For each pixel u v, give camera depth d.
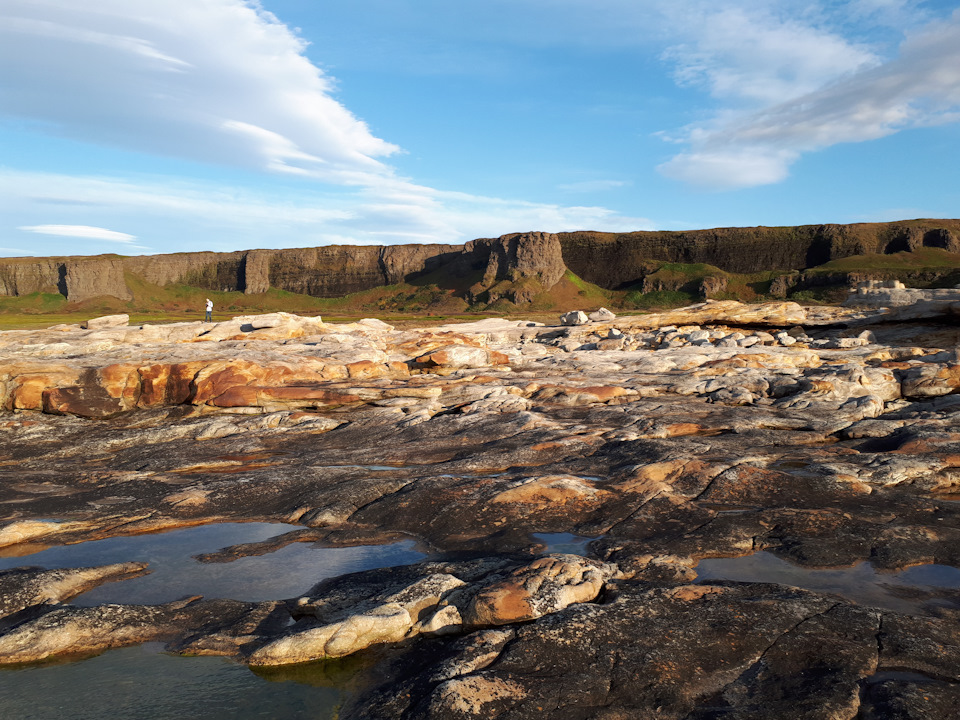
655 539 11.47
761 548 11.11
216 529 12.98
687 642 7.64
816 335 43.53
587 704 6.59
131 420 23.50
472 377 27.30
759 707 6.44
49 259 174.62
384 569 10.34
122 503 14.50
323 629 8.10
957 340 38.16
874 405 21.39
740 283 153.00
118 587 10.15
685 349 33.94
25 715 6.88
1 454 19.81
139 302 175.50
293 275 198.88
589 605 8.60
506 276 169.88
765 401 23.25
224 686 7.41
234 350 28.94
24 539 12.30
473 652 7.53
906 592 9.35
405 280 196.00
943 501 13.31
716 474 14.37
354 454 18.55
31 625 8.55
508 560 10.45
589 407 23.12
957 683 6.79
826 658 7.26
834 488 13.69
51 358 26.22
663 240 175.75
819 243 160.88
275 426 22.42
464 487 14.16
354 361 27.84
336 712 6.88
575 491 13.57
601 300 161.75
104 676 7.64
